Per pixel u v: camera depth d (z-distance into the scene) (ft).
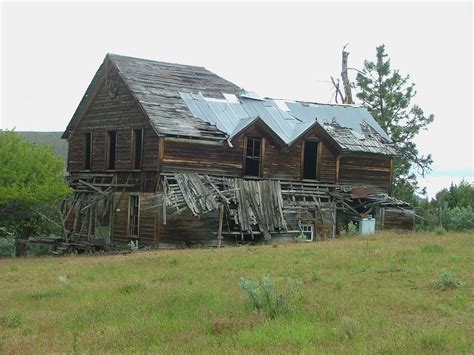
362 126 147.84
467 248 76.43
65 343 38.42
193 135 115.24
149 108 118.01
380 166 142.00
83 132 135.33
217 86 138.00
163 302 49.73
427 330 37.14
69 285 62.13
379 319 40.86
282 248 90.68
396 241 92.94
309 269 65.46
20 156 111.45
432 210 148.46
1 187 106.83
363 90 199.93
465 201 162.50
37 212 120.26
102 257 94.84
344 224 135.74
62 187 114.73
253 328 39.58
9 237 154.40
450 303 46.26
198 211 110.01
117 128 125.70
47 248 146.51
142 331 40.24
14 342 39.24
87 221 127.54
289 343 35.70
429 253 72.43
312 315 42.68
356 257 71.36
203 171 117.70
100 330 41.57
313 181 131.95
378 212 136.46
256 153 128.06
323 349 33.73
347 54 203.31
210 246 114.93
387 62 198.80
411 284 54.24
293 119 138.00
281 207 122.31
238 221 116.16
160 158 113.50
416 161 187.52
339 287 53.31
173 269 71.36
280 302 44.04
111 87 128.06
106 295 55.16
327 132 132.57
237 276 63.16
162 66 136.77
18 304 53.62
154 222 113.50
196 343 36.68
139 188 118.32
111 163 129.49
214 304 47.70
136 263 79.25
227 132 121.49
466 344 34.12
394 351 32.68
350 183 137.80
